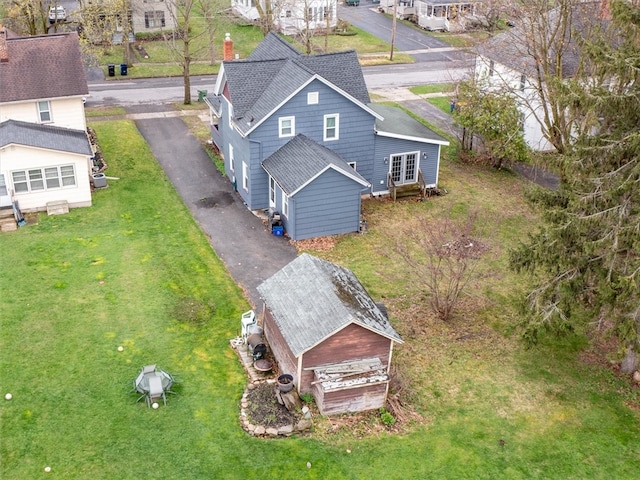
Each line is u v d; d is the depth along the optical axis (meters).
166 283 27.34
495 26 48.50
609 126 21.52
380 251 30.55
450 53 63.59
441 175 38.72
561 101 21.42
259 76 34.25
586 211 20.80
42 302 25.59
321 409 20.78
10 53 37.12
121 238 30.59
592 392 22.44
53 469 18.41
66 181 32.69
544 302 21.94
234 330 24.75
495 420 21.06
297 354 20.19
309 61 34.59
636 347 20.42
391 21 74.69
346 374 20.77
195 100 49.62
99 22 51.81
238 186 35.62
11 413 20.20
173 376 22.11
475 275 28.77
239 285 27.70
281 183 30.67
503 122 36.88
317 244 31.12
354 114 33.66
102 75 54.38
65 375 21.91
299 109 32.50
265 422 20.23
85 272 27.73
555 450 20.00
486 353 24.14
